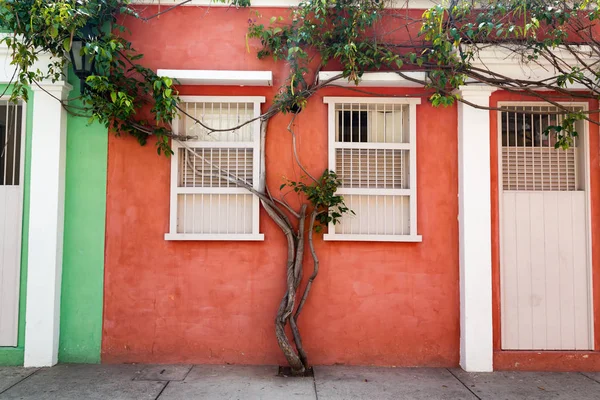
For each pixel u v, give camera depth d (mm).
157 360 5629
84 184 5691
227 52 5785
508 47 5492
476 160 5605
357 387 5000
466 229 5566
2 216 5668
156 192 5707
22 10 4871
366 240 5652
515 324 5695
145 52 5758
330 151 5699
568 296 5734
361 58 5414
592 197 5770
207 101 5746
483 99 5629
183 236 5609
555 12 5094
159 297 5660
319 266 5680
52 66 5539
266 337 5660
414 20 5637
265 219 5730
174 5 5781
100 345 5617
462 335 5598
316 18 5539
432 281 5699
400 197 5797
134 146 5723
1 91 5672
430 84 5449
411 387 5016
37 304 5469
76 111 5711
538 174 5867
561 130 5668
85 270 5648
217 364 5629
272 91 5789
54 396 4699
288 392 4844
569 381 5262
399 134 5844
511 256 5742
